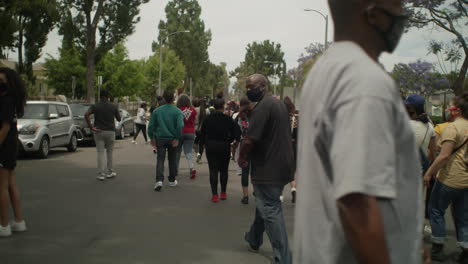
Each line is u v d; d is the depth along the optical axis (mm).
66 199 7863
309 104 1270
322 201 1239
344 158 1080
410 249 1190
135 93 44781
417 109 5309
